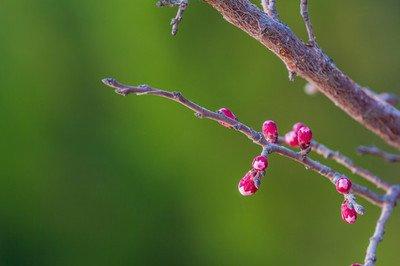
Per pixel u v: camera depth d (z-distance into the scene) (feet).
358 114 3.09
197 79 5.08
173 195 5.01
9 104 4.92
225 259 5.05
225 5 2.96
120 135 4.97
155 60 5.01
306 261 5.08
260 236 5.05
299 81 5.20
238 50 5.16
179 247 5.03
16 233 4.96
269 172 5.07
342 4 5.55
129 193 4.99
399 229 5.13
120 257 4.99
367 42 5.59
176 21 2.88
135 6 5.02
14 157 4.91
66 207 4.94
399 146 3.12
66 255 4.94
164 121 4.97
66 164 4.95
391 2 5.65
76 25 4.98
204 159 4.99
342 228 5.08
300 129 2.93
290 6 5.34
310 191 5.08
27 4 4.96
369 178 3.16
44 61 4.95
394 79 5.59
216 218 5.03
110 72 4.98
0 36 4.94
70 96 4.95
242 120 5.14
